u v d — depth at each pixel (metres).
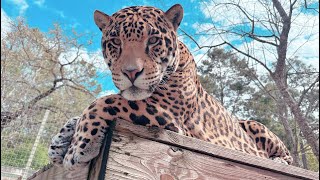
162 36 0.62
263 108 3.83
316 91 3.05
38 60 4.45
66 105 3.84
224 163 0.62
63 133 0.62
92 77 4.33
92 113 0.55
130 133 0.54
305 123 2.56
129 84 0.57
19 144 2.42
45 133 2.44
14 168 2.33
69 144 0.62
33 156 2.20
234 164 0.63
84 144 0.53
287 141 3.24
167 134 0.58
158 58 0.61
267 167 0.66
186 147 0.59
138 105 0.59
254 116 3.91
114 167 0.52
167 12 0.67
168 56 0.63
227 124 0.81
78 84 4.18
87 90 4.10
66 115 2.96
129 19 0.61
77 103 3.94
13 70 4.22
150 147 0.56
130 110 0.57
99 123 0.54
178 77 0.67
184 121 0.69
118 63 0.58
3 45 4.25
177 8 0.67
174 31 0.67
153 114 0.59
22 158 2.37
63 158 0.61
